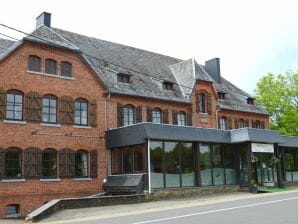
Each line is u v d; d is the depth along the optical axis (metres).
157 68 34.16
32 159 22.61
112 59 31.23
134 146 25.14
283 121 45.94
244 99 39.62
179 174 25.92
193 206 19.64
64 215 18.36
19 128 22.39
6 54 22.44
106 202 21.17
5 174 21.64
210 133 28.19
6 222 18.97
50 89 24.00
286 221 12.49
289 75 46.81
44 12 28.16
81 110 25.48
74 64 25.38
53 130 23.75
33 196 22.30
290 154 37.66
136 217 16.11
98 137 25.80
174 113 30.45
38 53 23.84
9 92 22.52
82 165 25.02
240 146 30.47
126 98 27.67
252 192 27.81
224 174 29.06
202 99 33.06
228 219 13.75
